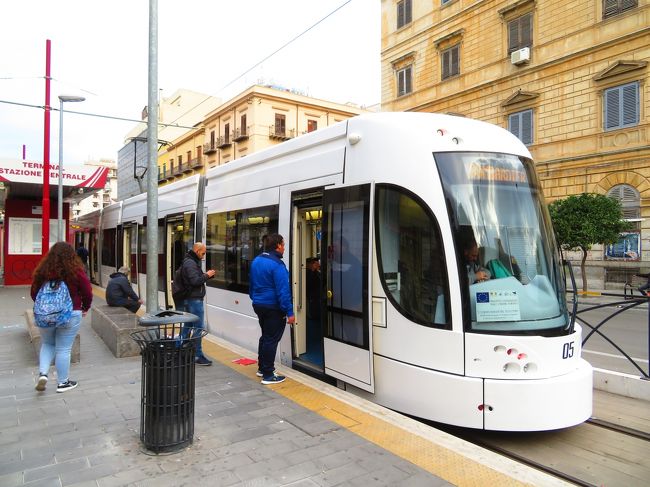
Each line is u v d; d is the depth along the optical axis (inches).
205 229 374.0
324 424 173.9
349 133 223.0
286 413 184.7
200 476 136.6
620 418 208.2
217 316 347.9
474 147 195.8
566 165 845.8
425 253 186.5
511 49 925.2
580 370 184.9
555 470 163.5
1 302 559.5
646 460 171.5
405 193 194.1
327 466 142.8
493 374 173.8
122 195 2381.9
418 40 1112.2
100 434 165.9
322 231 232.1
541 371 175.8
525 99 897.5
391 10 1181.1
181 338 154.1
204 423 175.2
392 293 195.5
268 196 285.0
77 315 213.0
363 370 204.1
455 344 177.2
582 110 822.5
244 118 1753.2
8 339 335.0
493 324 178.1
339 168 225.3
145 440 152.8
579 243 719.1
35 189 741.3
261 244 290.0
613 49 781.3
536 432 196.4
